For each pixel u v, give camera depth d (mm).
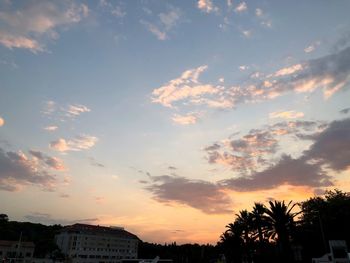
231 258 79938
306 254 64688
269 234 52938
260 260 62531
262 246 60812
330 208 64188
